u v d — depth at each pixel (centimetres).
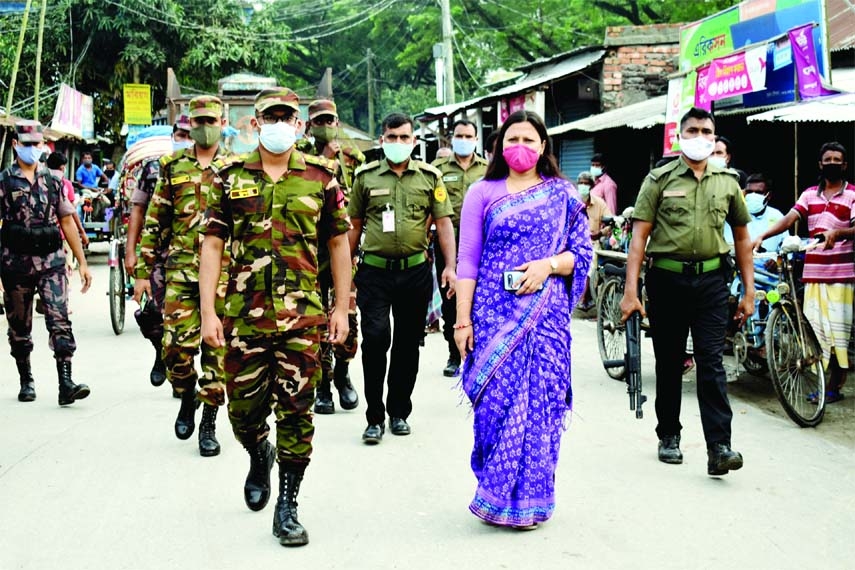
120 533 435
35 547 418
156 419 659
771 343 627
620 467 538
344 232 436
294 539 416
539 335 438
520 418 433
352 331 679
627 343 575
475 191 455
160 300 623
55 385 774
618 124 1291
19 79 2433
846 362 703
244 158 420
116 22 2422
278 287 416
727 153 751
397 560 401
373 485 507
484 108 2206
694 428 631
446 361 892
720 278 532
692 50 1200
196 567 395
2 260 689
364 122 4678
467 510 466
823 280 705
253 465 457
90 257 2161
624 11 3184
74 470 536
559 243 444
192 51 2488
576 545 417
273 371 429
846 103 825
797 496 486
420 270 612
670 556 404
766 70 1021
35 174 689
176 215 585
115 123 2600
